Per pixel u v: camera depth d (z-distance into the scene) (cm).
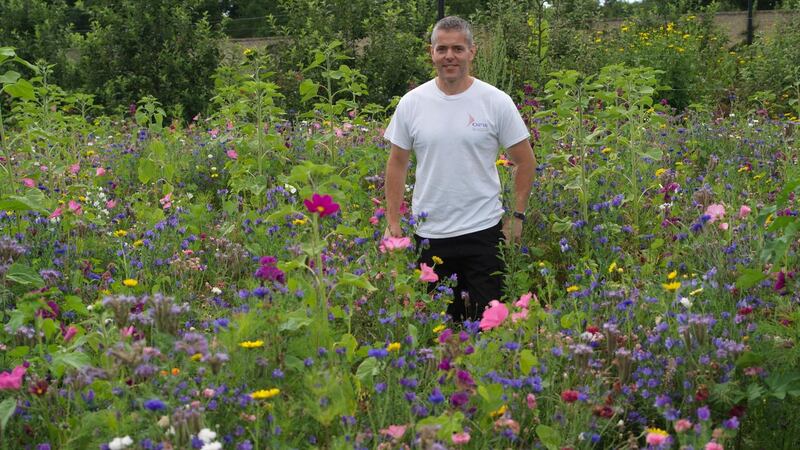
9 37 1520
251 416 275
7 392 284
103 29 1412
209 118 938
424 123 447
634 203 555
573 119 634
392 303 397
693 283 369
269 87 654
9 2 1541
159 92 1358
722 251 408
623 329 358
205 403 281
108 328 335
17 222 488
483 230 450
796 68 1029
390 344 322
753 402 308
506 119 446
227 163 649
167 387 275
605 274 449
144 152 789
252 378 304
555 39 1173
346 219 507
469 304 458
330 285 348
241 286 441
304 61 1334
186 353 292
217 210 649
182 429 248
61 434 279
